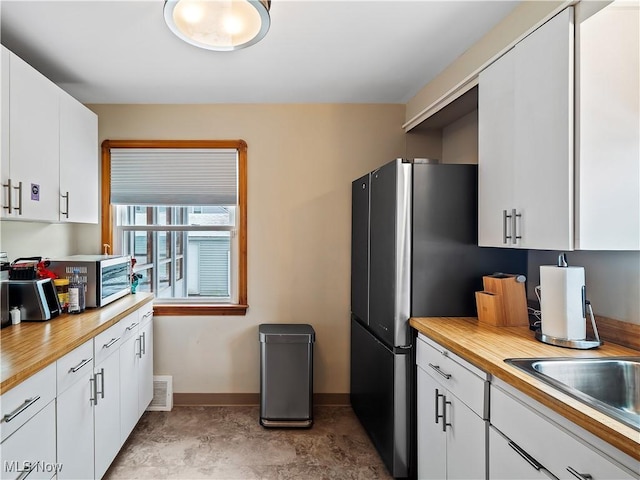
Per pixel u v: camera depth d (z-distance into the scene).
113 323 2.13
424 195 2.15
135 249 3.32
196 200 3.17
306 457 2.45
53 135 2.16
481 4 1.80
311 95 2.99
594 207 1.48
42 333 1.82
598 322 1.76
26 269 2.09
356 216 2.97
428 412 1.97
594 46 1.47
